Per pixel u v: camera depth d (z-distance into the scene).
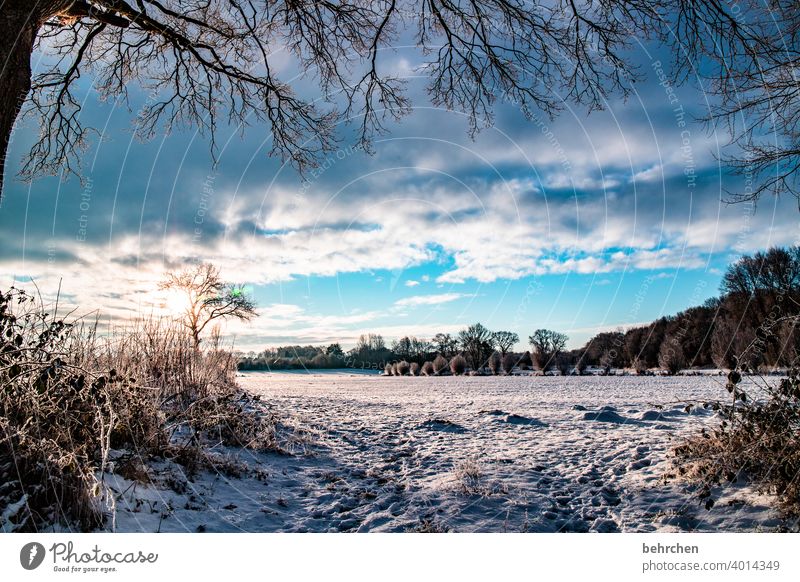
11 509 3.35
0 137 4.87
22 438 3.57
